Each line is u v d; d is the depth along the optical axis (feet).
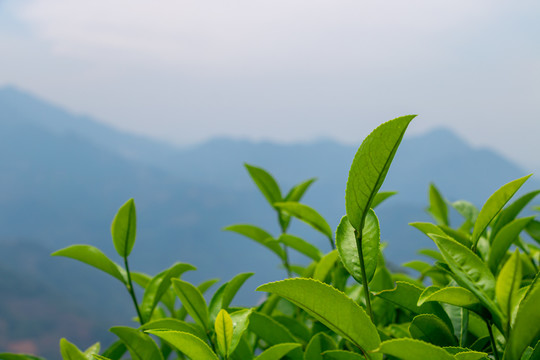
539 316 2.08
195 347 2.82
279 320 4.66
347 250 3.16
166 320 3.83
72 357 3.27
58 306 313.12
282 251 6.42
